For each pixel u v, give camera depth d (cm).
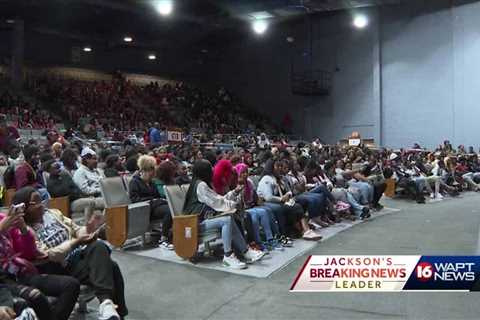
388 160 1291
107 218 555
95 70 2616
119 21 2300
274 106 2648
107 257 349
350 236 694
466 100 1955
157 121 2411
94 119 2070
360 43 2284
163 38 2633
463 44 1961
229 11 2216
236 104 2772
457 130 1980
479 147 1919
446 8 2014
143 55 2802
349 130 2331
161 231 603
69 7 2039
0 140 924
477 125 1923
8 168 623
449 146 1884
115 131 1762
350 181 957
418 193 1132
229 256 509
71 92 2294
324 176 871
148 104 2538
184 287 446
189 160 1056
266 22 2369
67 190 634
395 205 1078
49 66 2436
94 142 1302
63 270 352
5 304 268
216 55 2900
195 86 2905
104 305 327
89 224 360
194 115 2602
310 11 2206
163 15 2158
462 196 1298
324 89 2405
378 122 2206
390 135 2181
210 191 529
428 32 2069
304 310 392
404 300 414
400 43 2152
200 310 392
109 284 339
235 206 532
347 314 382
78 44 2536
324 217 782
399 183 1164
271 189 664
